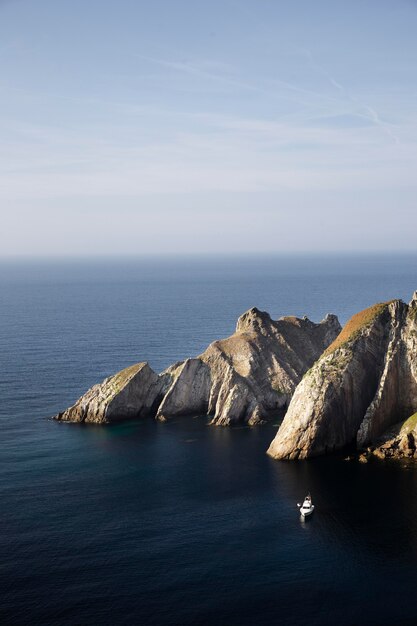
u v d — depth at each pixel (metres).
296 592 79.44
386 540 92.44
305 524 97.69
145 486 113.56
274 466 123.31
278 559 87.31
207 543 91.94
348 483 113.19
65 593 79.06
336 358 136.38
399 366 139.00
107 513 102.00
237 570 84.50
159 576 83.00
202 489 112.06
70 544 91.44
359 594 79.00
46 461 126.69
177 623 73.25
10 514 101.38
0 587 80.38
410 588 80.06
